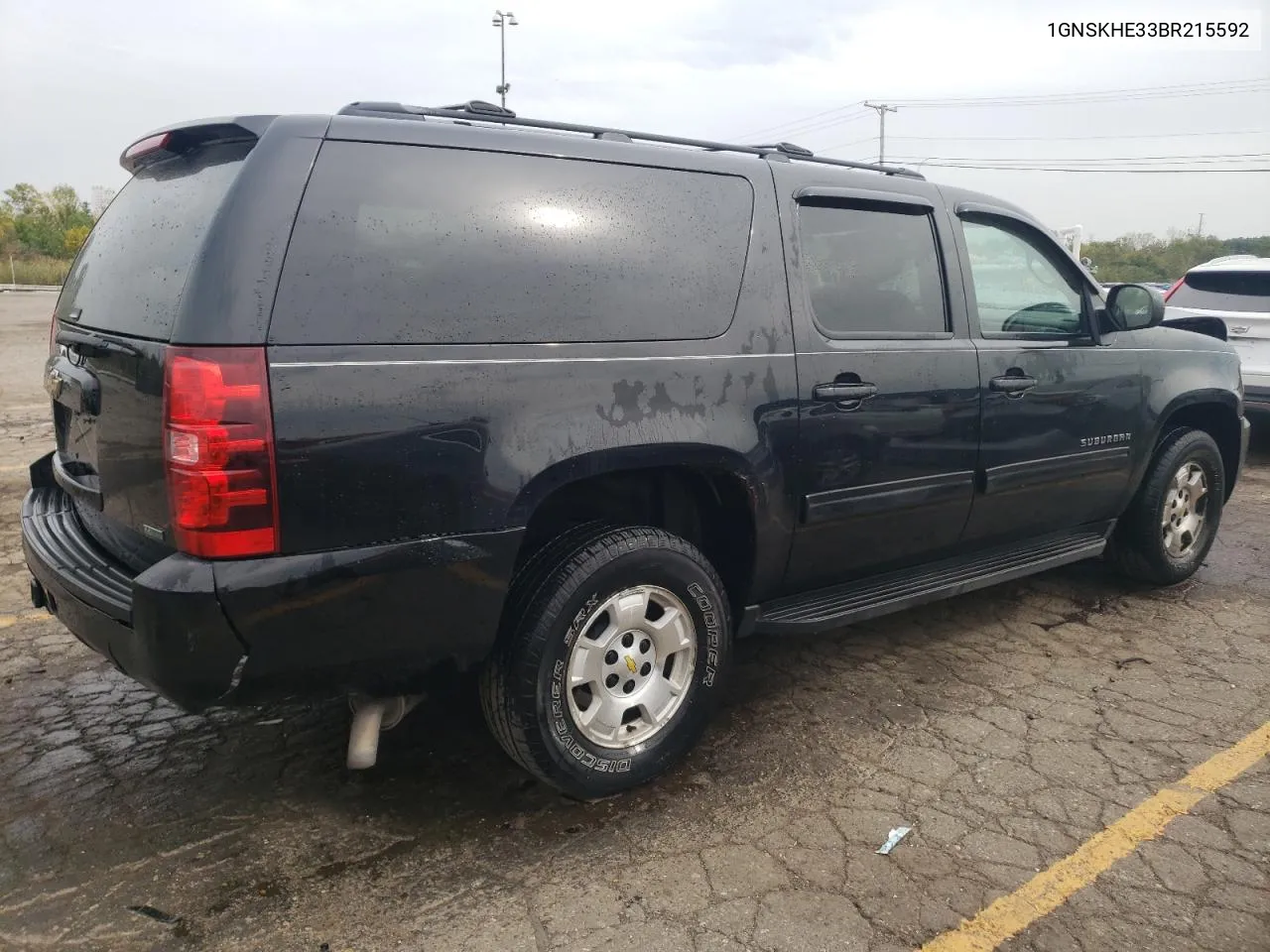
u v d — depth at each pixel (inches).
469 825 109.1
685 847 105.0
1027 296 158.2
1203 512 194.4
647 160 115.9
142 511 95.6
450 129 102.2
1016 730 132.4
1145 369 173.6
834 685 147.0
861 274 134.8
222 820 109.7
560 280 105.0
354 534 92.2
